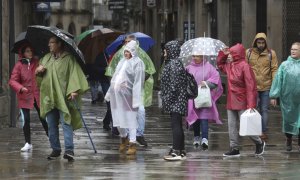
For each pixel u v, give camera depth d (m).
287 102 15.68
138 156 15.11
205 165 13.75
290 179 12.05
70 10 79.19
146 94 16.75
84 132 19.83
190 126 18.48
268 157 14.96
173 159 14.38
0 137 18.58
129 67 15.19
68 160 14.27
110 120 20.50
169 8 51.81
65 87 14.10
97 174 12.55
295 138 18.52
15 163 14.00
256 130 14.80
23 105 15.88
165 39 52.28
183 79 14.41
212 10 38.94
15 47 16.03
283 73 15.66
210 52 16.70
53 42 14.13
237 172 12.83
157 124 22.53
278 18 29.28
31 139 18.17
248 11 32.75
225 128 21.28
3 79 21.20
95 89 32.50
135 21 74.81
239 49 14.80
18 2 34.28
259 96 18.59
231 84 14.89
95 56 21.09
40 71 14.09
